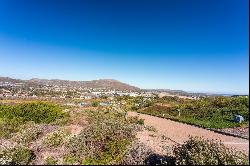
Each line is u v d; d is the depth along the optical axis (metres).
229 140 18.97
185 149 10.43
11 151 13.41
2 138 18.39
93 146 14.27
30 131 18.36
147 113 45.00
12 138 17.75
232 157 9.59
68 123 22.86
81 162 12.85
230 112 33.50
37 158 13.37
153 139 18.11
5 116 25.23
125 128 17.30
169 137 19.64
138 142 15.46
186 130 24.17
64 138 15.73
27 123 23.50
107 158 13.14
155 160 12.88
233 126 26.38
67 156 13.46
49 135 16.84
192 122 29.78
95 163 12.67
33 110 26.08
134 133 17.92
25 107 26.67
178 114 39.41
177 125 27.98
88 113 29.61
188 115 37.44
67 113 28.56
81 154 13.65
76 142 14.59
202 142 10.48
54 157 13.37
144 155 13.16
